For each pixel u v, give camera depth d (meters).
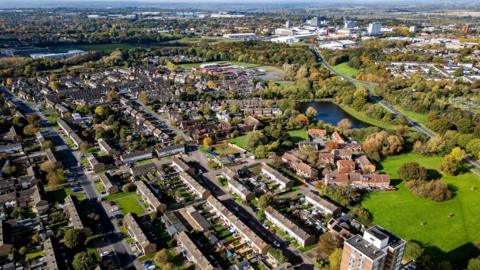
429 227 193.75
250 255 170.25
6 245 165.75
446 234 188.00
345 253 139.12
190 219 197.00
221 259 167.38
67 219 193.50
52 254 160.62
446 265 154.38
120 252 169.75
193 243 170.25
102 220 193.88
